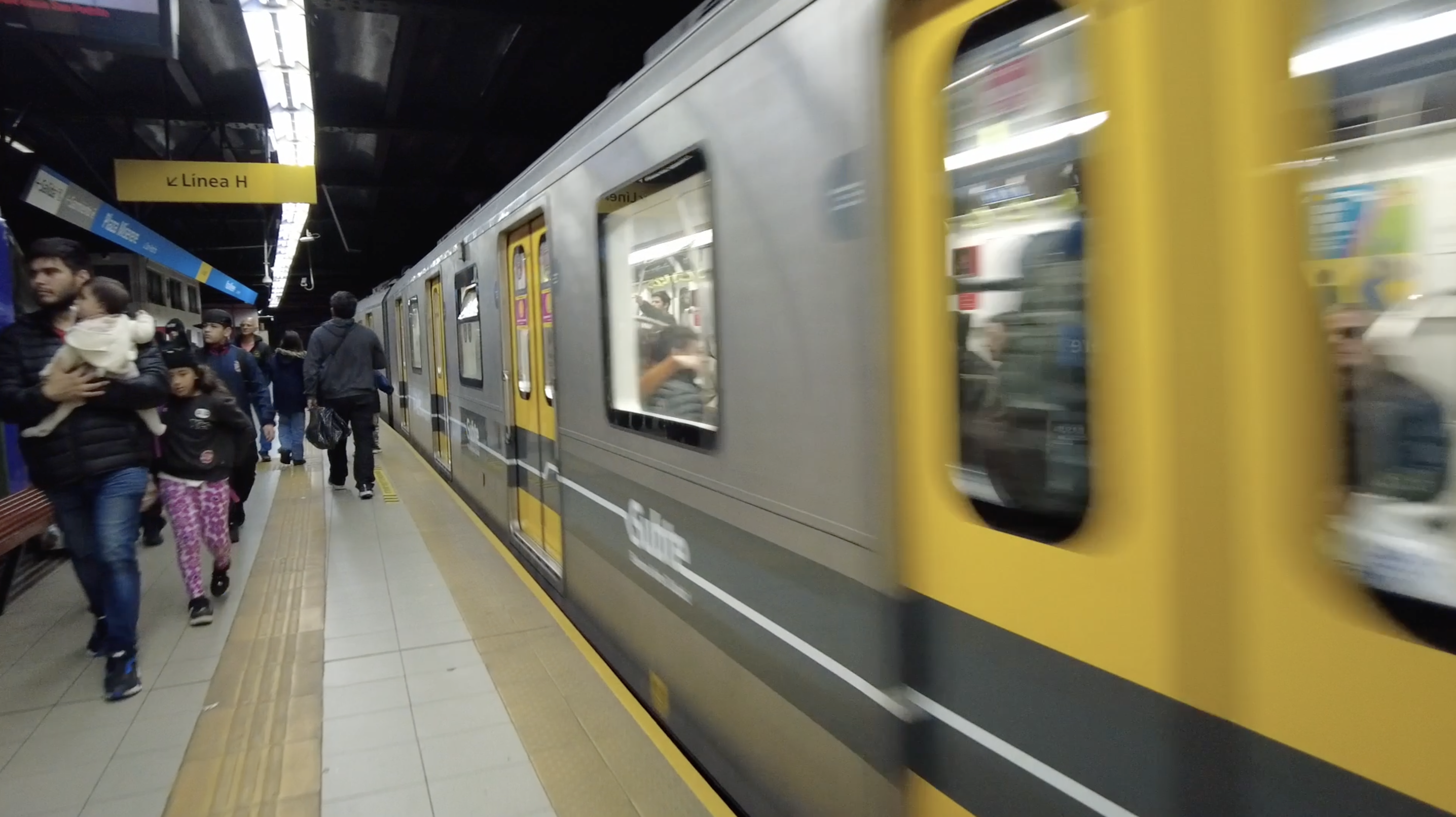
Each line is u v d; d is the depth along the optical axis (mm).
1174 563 1234
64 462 3375
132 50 4770
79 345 3215
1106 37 1319
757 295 2186
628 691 3398
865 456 1817
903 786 1768
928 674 1710
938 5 1625
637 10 7863
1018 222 1477
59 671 3797
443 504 7246
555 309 4039
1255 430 1134
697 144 2484
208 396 4355
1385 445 1008
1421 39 965
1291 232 1093
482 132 11055
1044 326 1432
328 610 4508
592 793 2740
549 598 4570
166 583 5051
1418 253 973
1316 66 1066
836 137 1865
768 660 2260
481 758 2967
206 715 3344
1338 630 1047
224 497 4477
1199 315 1200
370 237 22062
